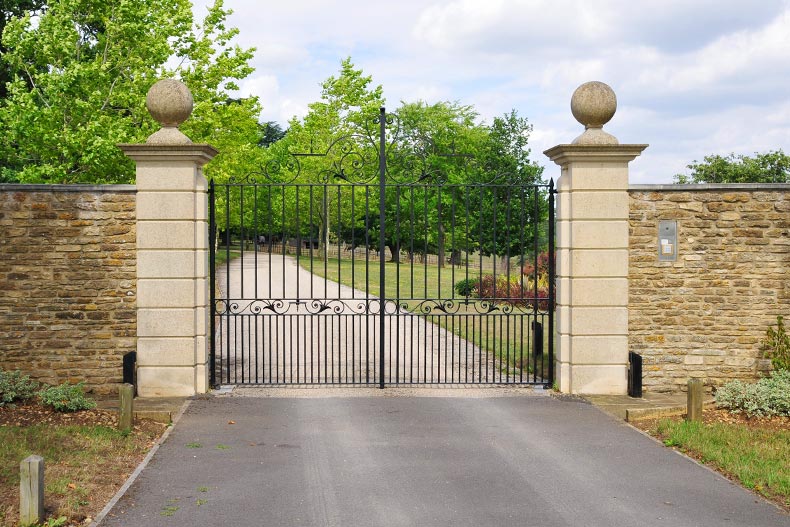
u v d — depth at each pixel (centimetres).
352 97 2981
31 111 1563
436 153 1126
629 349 1024
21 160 1709
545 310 1967
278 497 635
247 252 5422
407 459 742
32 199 982
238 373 1162
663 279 1022
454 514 599
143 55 1795
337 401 973
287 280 2953
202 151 970
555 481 682
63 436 782
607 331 1008
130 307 994
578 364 1011
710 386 1029
